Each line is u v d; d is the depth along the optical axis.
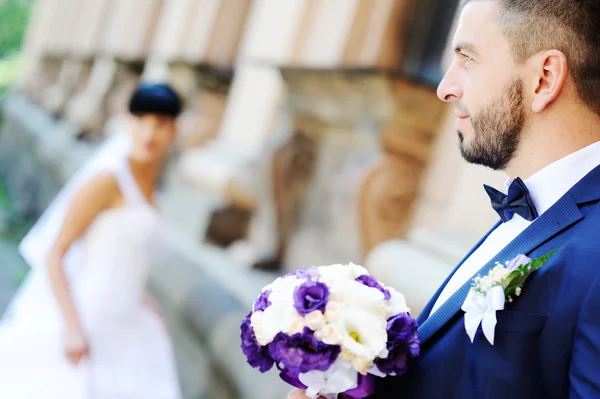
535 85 1.37
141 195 3.56
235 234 6.70
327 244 5.45
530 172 1.42
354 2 5.22
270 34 7.03
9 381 3.30
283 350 1.32
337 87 5.38
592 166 1.35
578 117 1.36
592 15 1.32
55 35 20.39
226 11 9.02
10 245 9.90
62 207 3.59
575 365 1.19
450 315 1.39
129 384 3.49
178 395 3.64
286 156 6.01
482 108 1.42
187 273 5.84
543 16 1.35
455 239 3.99
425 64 4.95
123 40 13.16
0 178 17.17
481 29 1.42
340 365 1.34
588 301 1.20
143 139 3.52
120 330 3.53
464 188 4.16
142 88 3.51
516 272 1.27
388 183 4.89
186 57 9.20
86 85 15.78
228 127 7.86
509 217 1.44
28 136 16.52
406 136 4.92
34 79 21.62
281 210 6.04
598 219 1.28
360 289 1.38
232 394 4.27
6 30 32.44
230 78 9.05
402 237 4.93
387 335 1.35
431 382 1.37
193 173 7.62
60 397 3.32
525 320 1.27
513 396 1.27
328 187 5.55
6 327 3.46
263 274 5.93
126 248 3.50
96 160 3.57
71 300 3.38
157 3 12.59
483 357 1.31
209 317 5.00
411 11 4.96
